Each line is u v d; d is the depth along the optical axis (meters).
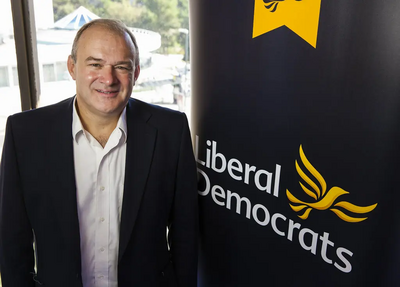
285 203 0.97
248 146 1.02
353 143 0.81
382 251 0.83
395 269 0.83
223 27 1.00
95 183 1.01
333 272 0.91
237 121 1.03
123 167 1.04
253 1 0.92
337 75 0.80
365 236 0.83
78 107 1.03
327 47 0.80
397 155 0.76
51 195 0.98
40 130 0.99
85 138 0.99
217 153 1.12
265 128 0.96
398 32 0.71
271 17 0.88
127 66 0.93
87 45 0.89
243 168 1.05
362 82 0.77
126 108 1.07
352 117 0.80
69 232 0.98
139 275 1.08
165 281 1.15
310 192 0.90
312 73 0.84
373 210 0.81
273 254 1.04
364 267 0.85
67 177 0.97
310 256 0.95
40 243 1.02
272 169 0.97
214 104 1.09
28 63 1.55
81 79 0.91
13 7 1.45
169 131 1.08
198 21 1.08
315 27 0.81
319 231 0.91
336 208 0.87
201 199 1.22
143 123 1.06
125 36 0.93
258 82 0.95
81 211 1.01
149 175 1.05
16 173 0.97
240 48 0.97
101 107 0.92
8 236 0.99
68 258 1.00
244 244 1.11
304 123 0.88
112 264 1.07
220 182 1.14
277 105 0.92
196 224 1.16
